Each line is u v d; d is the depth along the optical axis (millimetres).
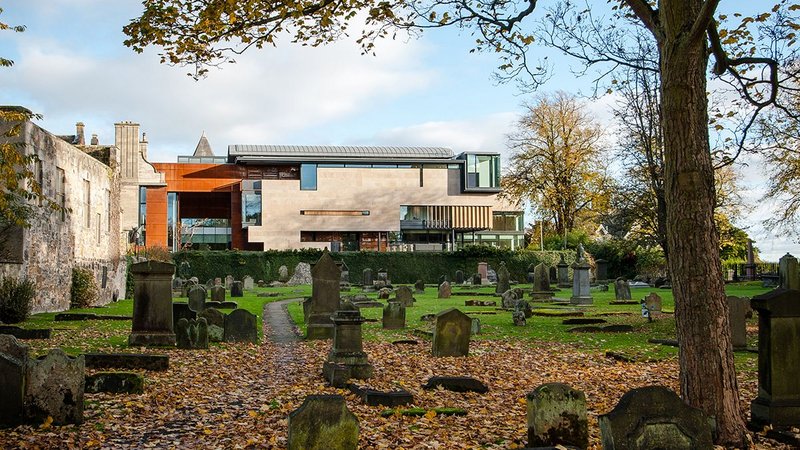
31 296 22516
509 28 12445
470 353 16734
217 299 32406
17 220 18750
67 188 28469
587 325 22484
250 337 18906
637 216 31984
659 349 17281
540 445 8070
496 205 84438
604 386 12461
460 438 8734
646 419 6645
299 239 78188
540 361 15555
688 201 8586
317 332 20141
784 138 22984
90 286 30000
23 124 23547
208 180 78625
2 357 9328
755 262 57188
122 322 22625
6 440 8562
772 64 10672
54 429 9125
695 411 6746
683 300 8617
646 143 27266
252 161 78000
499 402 11055
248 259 62844
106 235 35125
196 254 62031
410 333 21141
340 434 7016
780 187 30172
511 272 64250
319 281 20484
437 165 81562
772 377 9180
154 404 10750
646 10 9516
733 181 45062
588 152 59062
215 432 9172
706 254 8547
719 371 8430
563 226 60812
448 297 38375
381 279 55906
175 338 17422
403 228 80562
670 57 8664
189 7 12531
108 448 8391
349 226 79188
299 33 13328
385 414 9984
